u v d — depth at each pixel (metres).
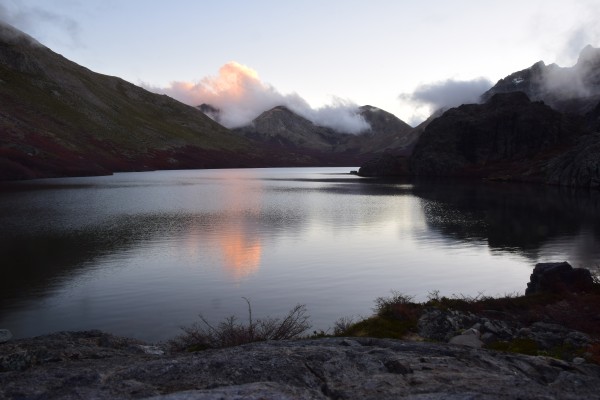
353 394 7.36
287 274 33.16
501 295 28.31
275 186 135.00
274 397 6.96
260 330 19.27
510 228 54.44
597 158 115.06
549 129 182.00
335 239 47.75
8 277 31.64
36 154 178.75
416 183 148.38
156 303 26.34
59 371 8.85
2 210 68.44
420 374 8.20
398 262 37.16
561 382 7.96
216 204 81.94
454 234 50.72
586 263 35.94
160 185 135.12
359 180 171.12
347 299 27.38
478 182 148.50
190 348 15.84
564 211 69.62
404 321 20.17
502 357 9.71
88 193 101.62
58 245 42.81
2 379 8.50
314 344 10.97
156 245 43.47
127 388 7.74
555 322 20.05
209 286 29.95
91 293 28.22
